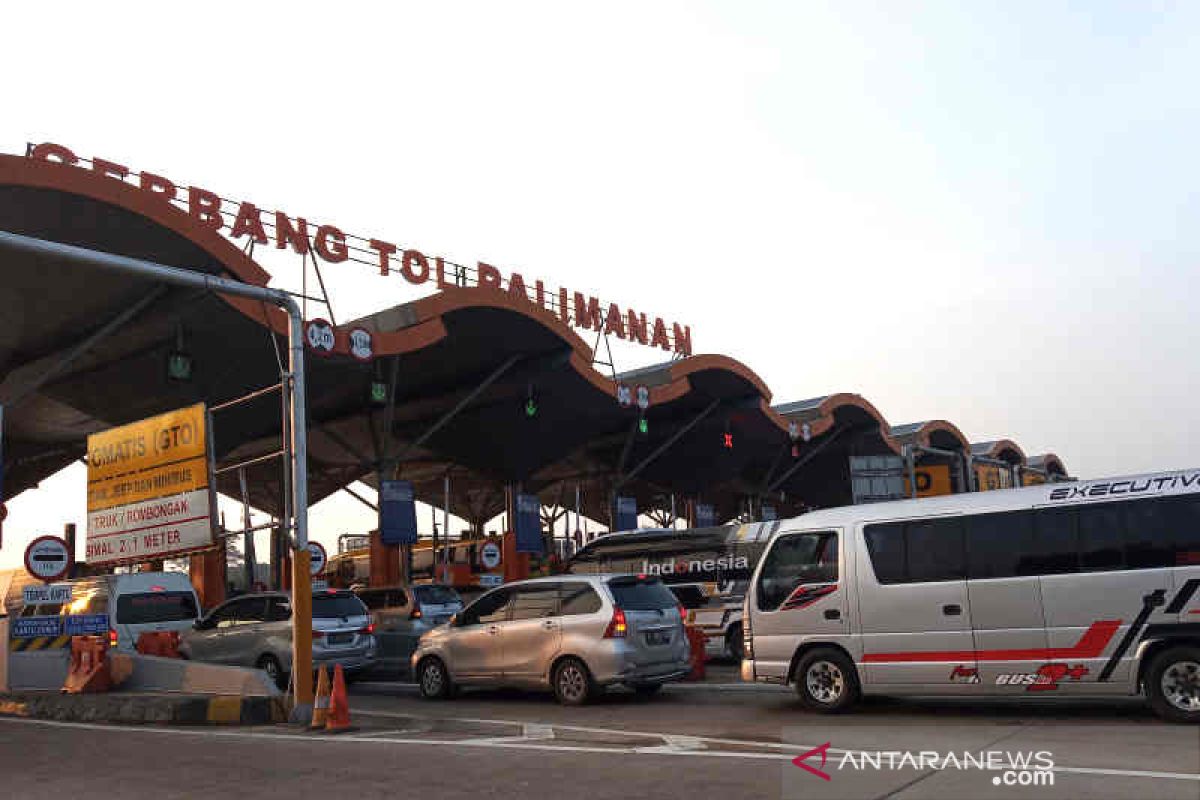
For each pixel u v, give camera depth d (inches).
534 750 386.0
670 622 561.6
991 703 478.6
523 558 1514.5
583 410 1524.4
